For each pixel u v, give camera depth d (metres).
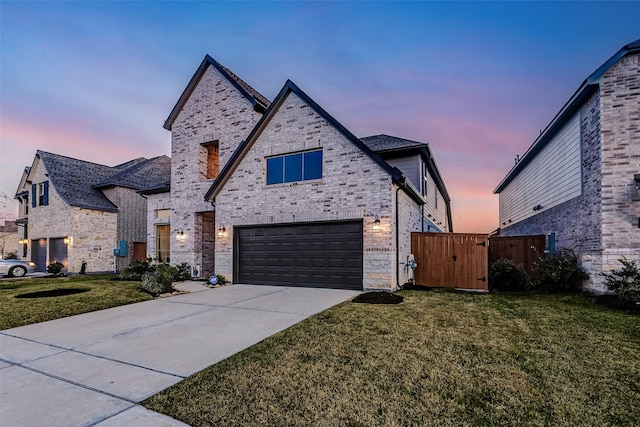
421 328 5.75
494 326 5.89
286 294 9.61
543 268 10.27
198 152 15.00
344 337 5.25
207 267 15.14
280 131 11.70
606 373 3.83
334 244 10.73
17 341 5.42
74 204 18.42
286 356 4.45
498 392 3.35
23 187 24.39
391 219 9.84
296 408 3.07
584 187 9.80
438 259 11.23
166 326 6.23
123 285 12.21
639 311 7.08
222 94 14.59
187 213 14.95
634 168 8.47
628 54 8.67
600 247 8.72
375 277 9.89
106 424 2.84
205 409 3.08
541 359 4.26
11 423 2.87
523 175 17.86
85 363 4.36
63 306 8.23
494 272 10.92
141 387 3.58
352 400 3.20
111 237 19.94
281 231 11.65
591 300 8.38
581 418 2.87
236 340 5.26
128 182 20.81
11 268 17.55
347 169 10.50
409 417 2.89
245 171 12.29
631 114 8.59
